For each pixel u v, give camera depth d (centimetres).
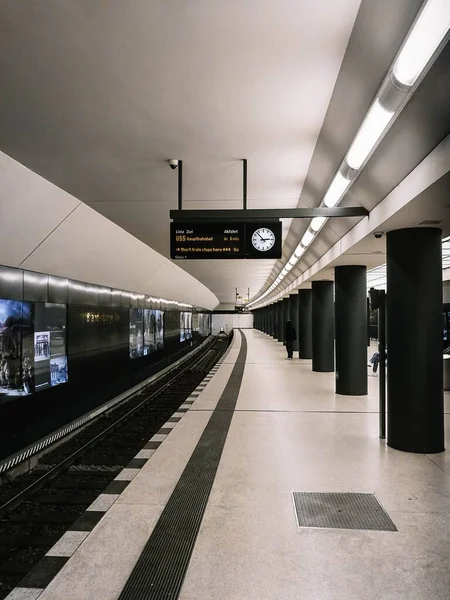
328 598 254
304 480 441
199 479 444
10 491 593
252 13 279
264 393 962
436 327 540
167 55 326
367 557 297
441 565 288
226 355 2012
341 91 376
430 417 531
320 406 815
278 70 348
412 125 379
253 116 430
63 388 993
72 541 328
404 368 540
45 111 413
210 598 255
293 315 2225
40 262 795
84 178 611
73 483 599
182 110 416
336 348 952
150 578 275
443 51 271
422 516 359
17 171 541
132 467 495
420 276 543
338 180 548
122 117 428
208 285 3331
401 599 253
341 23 289
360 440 586
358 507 377
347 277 948
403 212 492
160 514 364
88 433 907
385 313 583
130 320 1537
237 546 313
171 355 2345
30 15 279
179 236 636
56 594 260
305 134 477
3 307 779
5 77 354
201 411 773
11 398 796
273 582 270
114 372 1345
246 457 515
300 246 1089
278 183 654
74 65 338
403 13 256
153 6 271
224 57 331
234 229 635
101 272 1112
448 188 412
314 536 327
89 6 271
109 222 891
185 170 586
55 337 964
